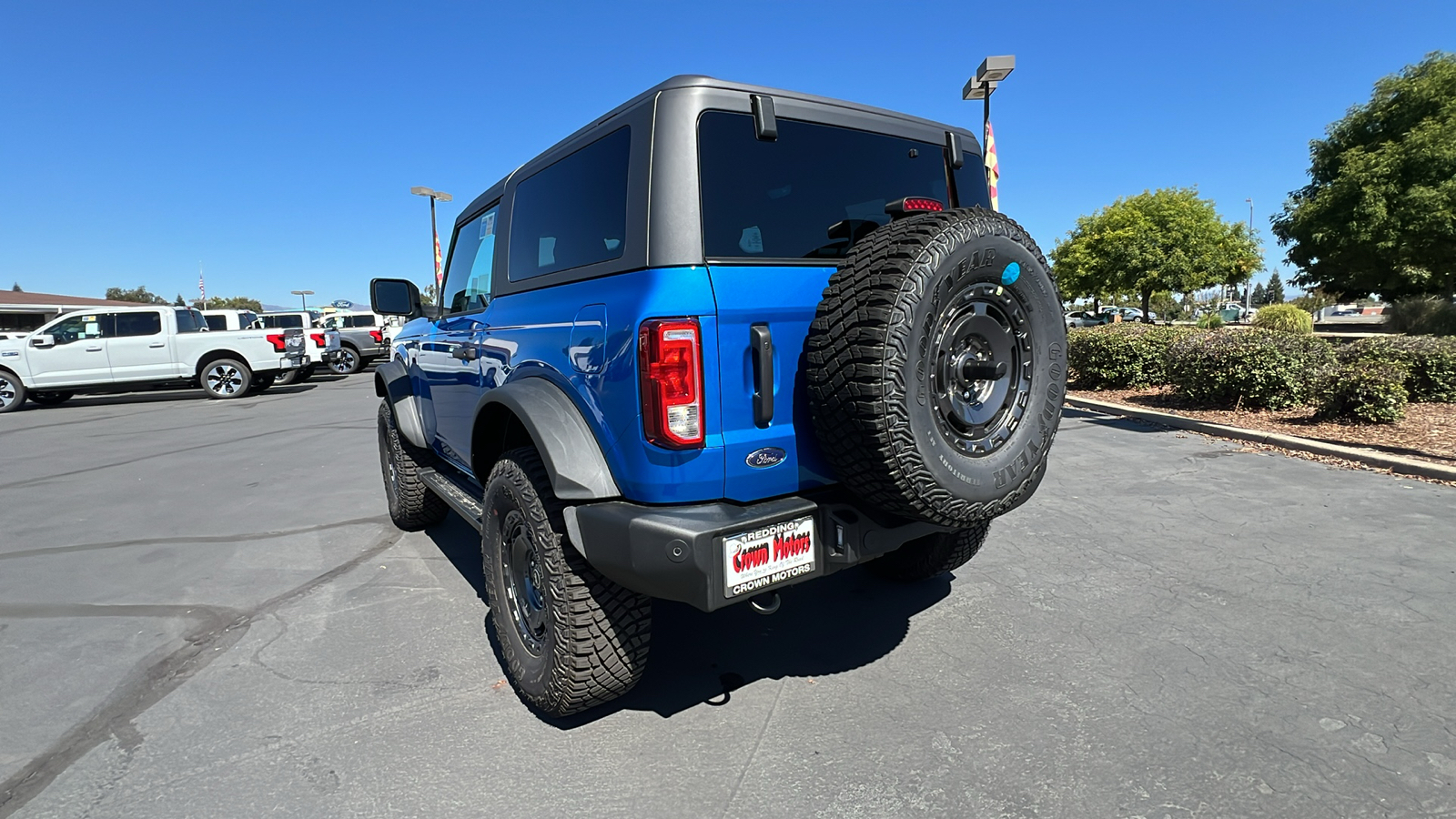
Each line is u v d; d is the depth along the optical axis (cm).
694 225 228
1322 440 671
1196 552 420
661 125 235
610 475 245
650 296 224
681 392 222
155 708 289
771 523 229
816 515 241
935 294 220
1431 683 274
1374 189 2358
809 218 259
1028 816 212
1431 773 225
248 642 347
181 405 1491
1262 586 368
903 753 246
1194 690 277
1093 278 4091
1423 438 652
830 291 227
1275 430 727
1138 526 471
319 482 698
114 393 1836
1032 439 254
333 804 228
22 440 1059
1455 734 243
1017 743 248
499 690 298
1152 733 251
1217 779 226
